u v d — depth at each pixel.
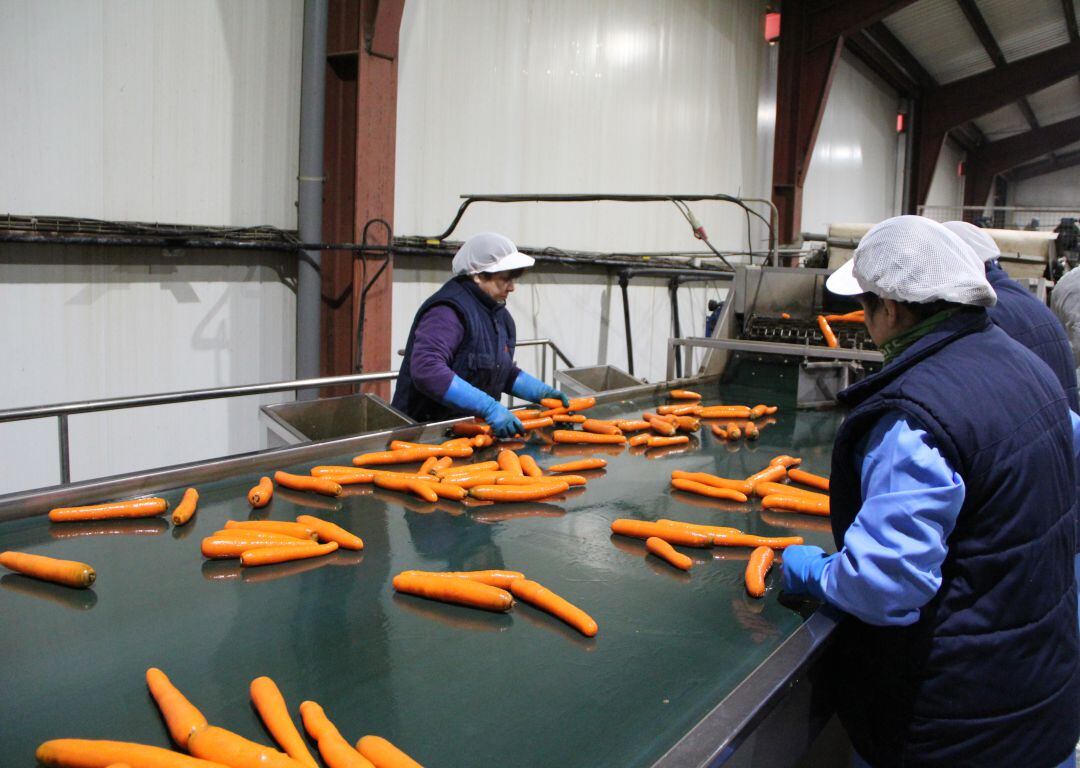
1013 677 1.15
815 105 8.66
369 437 2.34
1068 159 20.95
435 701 1.10
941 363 1.14
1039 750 1.19
